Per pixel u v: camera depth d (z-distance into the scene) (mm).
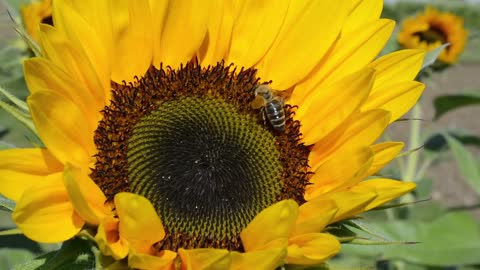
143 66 290
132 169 283
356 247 397
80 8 272
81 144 269
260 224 256
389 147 273
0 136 413
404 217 495
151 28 285
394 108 284
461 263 404
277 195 293
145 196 282
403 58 288
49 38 258
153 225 253
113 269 251
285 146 298
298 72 299
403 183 269
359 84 281
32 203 246
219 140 296
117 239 260
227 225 283
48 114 256
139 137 288
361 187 274
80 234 253
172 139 291
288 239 257
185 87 300
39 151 257
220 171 289
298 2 299
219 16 300
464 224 417
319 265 262
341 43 295
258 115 302
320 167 290
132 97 289
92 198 263
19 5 404
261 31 302
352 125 284
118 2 274
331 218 256
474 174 449
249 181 292
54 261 252
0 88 260
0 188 252
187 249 271
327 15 294
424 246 408
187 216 281
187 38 296
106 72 281
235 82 304
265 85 297
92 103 276
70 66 264
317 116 296
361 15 296
